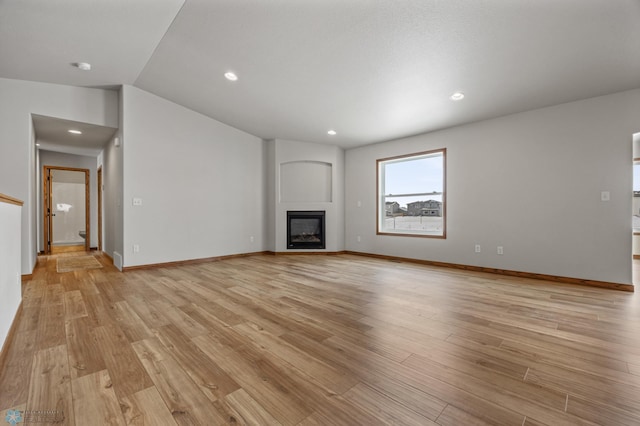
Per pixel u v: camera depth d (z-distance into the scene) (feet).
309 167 20.62
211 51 10.28
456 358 5.68
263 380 4.90
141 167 14.23
